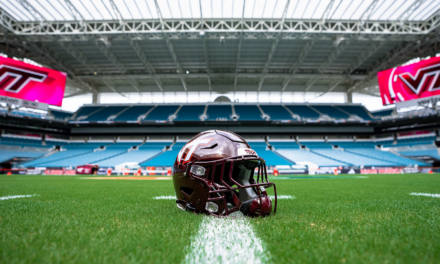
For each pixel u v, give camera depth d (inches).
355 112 1289.4
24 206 110.9
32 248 48.3
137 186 284.7
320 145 1217.4
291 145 1213.7
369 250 47.3
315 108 1325.0
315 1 639.8
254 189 85.2
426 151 1072.8
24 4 625.3
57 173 880.3
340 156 1091.3
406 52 834.2
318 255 44.1
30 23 698.8
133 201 133.9
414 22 706.2
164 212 91.4
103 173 888.3
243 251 47.6
